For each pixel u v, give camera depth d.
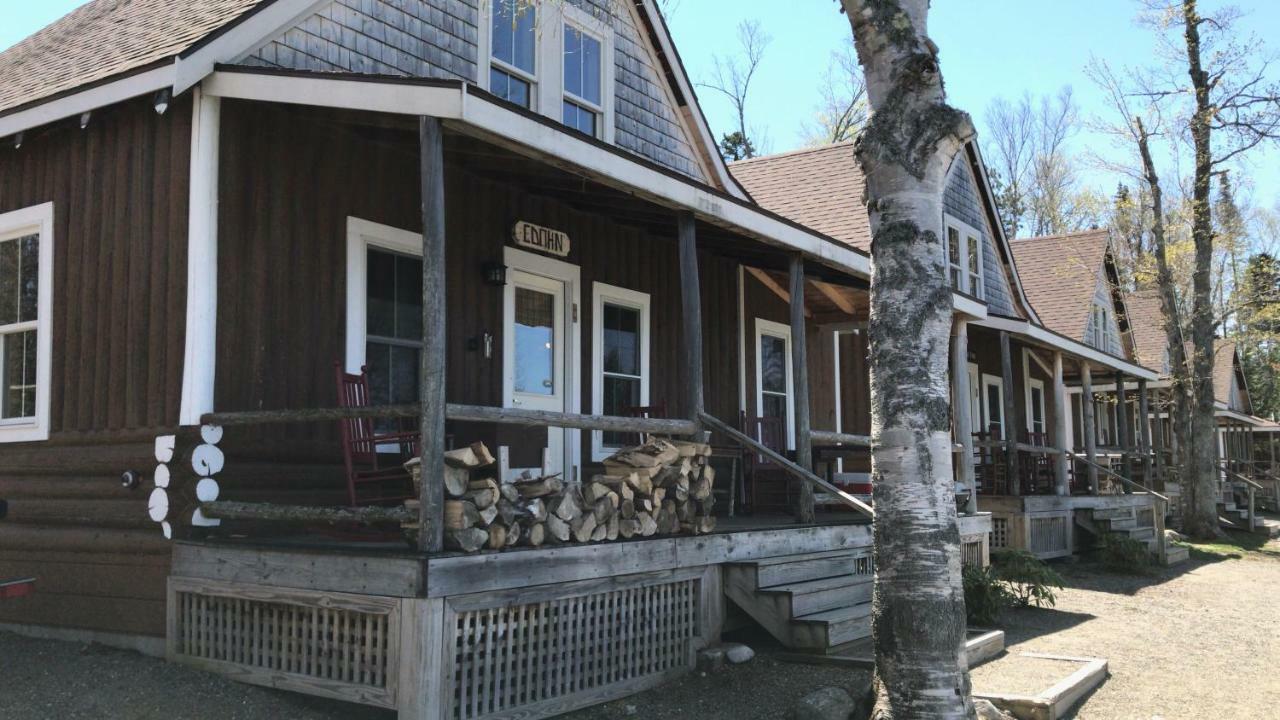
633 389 10.70
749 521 9.22
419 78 5.59
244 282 6.77
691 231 7.82
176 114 6.79
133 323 6.89
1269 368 48.00
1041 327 16.06
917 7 5.73
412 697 5.11
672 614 6.97
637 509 6.76
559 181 8.82
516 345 9.29
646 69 11.51
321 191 7.39
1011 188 47.50
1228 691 7.42
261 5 7.01
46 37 10.89
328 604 5.54
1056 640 9.38
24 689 5.89
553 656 6.02
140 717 5.47
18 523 7.47
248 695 5.81
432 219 5.46
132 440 6.77
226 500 6.51
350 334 7.52
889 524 5.38
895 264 5.54
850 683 6.69
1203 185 21.88
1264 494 33.69
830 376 14.23
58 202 7.61
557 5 9.87
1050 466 17.66
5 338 7.98
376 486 7.49
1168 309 22.91
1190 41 21.02
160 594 6.49
